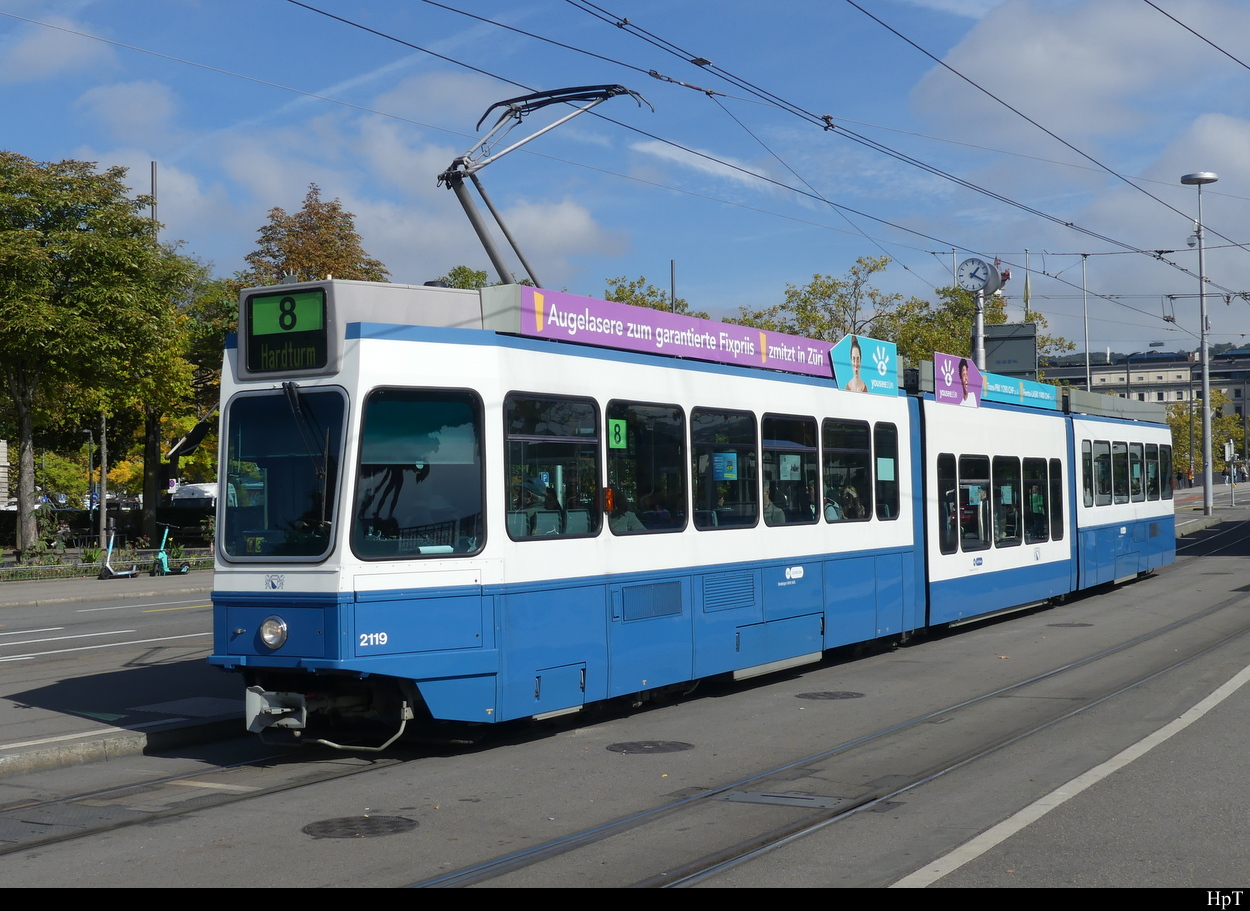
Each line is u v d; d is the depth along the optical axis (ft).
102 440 125.29
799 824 22.97
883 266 127.44
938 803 24.35
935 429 52.60
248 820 23.98
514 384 30.94
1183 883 18.62
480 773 28.32
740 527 38.99
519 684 30.35
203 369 161.58
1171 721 32.50
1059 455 67.21
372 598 28.30
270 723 28.99
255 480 29.76
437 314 30.81
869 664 46.55
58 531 139.03
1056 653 48.29
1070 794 24.63
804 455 42.80
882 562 47.37
